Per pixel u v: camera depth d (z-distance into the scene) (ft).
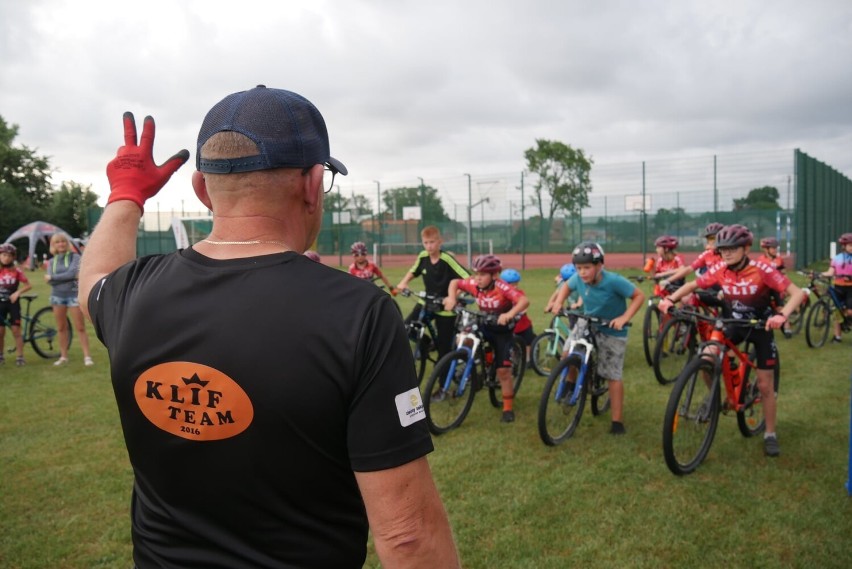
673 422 13.79
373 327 3.33
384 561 3.31
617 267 86.02
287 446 3.28
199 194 4.07
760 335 15.46
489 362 19.56
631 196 85.15
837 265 29.55
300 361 3.24
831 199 99.66
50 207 151.12
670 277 24.41
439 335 22.40
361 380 3.28
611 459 15.29
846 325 30.35
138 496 3.92
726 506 12.65
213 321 3.36
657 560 10.73
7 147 157.79
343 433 3.35
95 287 4.13
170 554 3.59
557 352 25.36
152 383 3.49
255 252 3.56
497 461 15.30
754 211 84.38
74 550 11.32
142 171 4.75
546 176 137.90
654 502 12.90
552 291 55.88
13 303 27.37
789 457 15.21
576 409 16.97
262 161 3.50
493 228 103.35
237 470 3.34
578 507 12.71
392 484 3.28
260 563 3.40
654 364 22.36
